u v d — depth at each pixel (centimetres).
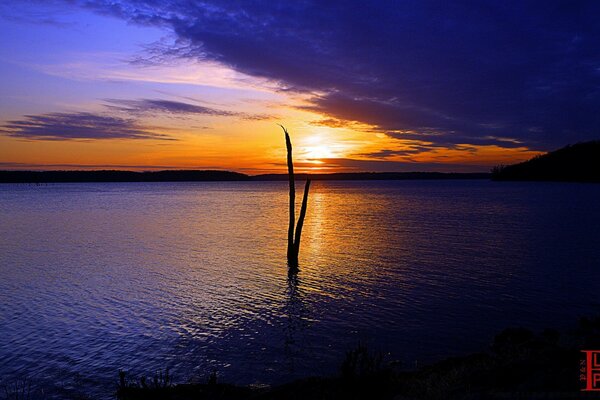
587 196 13512
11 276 2950
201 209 9812
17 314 2073
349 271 3003
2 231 5616
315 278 2803
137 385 1294
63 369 1452
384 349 1571
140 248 4194
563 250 3778
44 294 2452
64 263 3425
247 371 1421
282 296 2364
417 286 2523
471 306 2098
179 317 2009
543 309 2036
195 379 1370
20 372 1433
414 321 1886
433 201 12269
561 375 896
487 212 8156
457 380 1020
